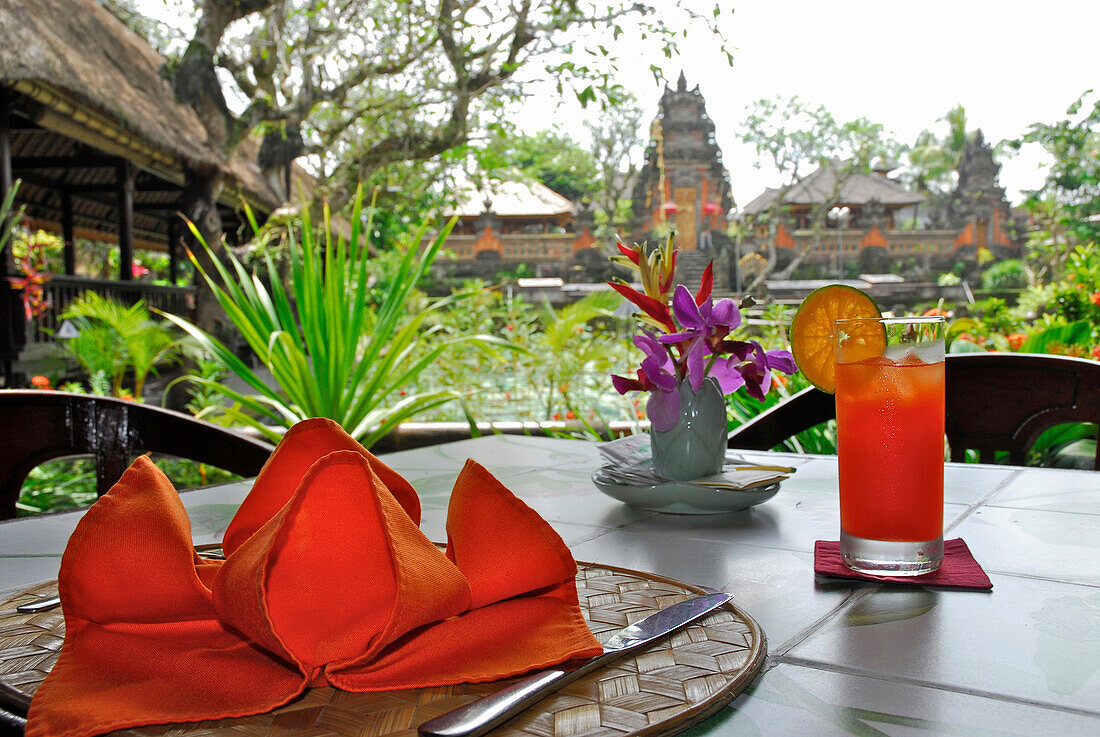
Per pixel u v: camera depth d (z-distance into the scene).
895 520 0.61
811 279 29.44
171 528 0.47
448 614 0.44
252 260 7.77
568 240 28.84
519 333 6.44
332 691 0.40
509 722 0.37
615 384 0.88
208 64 7.82
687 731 0.37
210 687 0.40
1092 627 0.51
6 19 5.34
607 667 0.43
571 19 7.16
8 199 4.42
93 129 6.55
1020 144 30.48
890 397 0.61
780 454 1.21
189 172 7.73
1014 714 0.39
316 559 0.43
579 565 0.63
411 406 2.61
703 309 0.84
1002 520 0.80
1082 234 25.12
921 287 27.41
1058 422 1.35
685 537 0.76
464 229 30.50
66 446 1.24
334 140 9.07
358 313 2.61
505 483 1.04
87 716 0.37
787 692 0.42
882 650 0.48
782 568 0.65
